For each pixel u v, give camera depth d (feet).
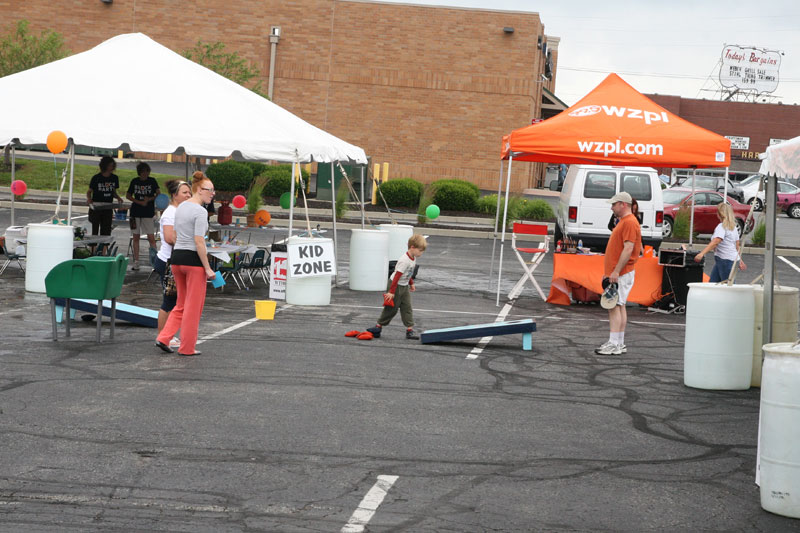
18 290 47.14
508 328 36.47
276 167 115.55
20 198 99.86
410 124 142.41
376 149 142.92
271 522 16.83
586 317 47.67
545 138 47.57
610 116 48.26
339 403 26.27
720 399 29.07
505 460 21.39
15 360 30.32
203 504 17.70
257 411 24.95
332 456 21.12
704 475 20.80
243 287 52.90
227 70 131.23
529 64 140.15
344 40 141.69
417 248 37.58
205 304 45.80
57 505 17.37
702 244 93.30
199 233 31.81
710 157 47.75
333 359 32.81
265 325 39.91
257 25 141.79
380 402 26.66
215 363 31.12
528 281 63.05
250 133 48.14
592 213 69.51
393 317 40.91
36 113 47.19
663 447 23.09
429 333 36.81
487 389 29.17
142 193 56.95
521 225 54.08
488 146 142.00
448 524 17.02
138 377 28.50
